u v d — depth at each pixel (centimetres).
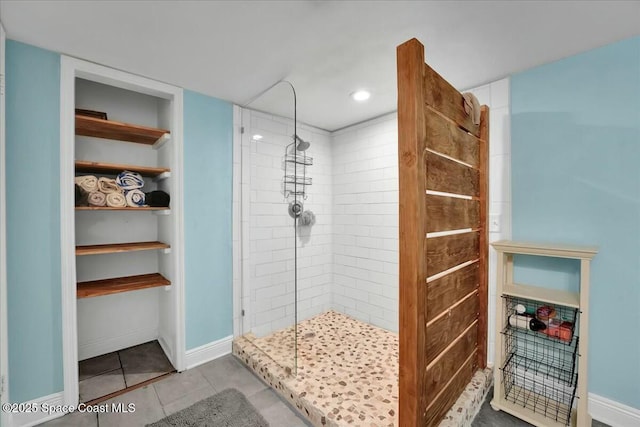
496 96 190
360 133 286
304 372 192
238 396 177
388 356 216
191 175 209
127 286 196
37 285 153
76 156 211
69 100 161
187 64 172
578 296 155
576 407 155
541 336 172
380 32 140
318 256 303
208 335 219
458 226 155
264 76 187
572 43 149
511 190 184
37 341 153
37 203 153
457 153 152
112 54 161
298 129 284
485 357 189
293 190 205
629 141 145
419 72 115
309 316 295
